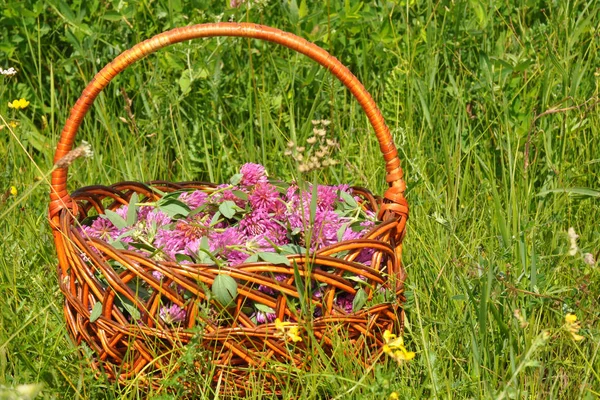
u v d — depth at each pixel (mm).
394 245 2131
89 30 3246
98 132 3311
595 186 2883
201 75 3125
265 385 2043
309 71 3117
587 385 2064
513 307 2189
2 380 1971
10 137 3018
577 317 2270
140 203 2268
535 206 2781
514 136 2973
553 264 2480
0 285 2291
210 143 3158
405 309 2309
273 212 2219
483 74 3086
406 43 3238
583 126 2955
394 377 2076
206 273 1930
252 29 1995
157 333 1969
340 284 1994
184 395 2031
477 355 2057
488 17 3230
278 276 2012
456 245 2547
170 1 3164
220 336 1961
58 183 2070
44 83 3467
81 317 2053
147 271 1997
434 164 2988
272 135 3162
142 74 3318
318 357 2041
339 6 3273
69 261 2031
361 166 2967
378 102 3293
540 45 3223
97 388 2039
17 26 3326
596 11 3127
